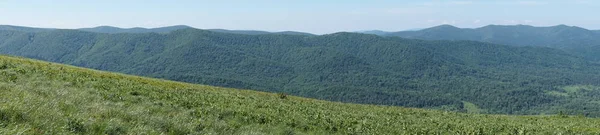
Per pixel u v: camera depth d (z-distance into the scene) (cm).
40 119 1138
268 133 2072
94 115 1391
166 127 1509
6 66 3528
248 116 2509
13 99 1378
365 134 2431
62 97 1772
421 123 3466
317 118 2922
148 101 2484
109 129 1222
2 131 930
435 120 3991
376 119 3512
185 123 1656
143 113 1683
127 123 1373
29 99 1410
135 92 3002
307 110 3734
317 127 2514
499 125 3659
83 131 1161
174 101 2808
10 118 1069
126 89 3169
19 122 1071
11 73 2912
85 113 1367
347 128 2605
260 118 2512
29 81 2592
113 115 1461
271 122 2453
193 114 2162
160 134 1335
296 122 2572
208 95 4141
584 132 3306
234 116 2475
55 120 1168
